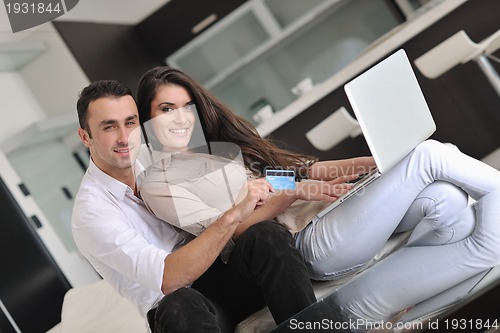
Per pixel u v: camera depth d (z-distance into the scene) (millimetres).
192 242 1767
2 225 4488
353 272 1957
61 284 4496
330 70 6699
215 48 6625
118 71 5828
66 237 4750
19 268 4457
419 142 1921
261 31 6543
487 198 1724
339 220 1892
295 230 1985
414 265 1729
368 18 6520
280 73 6766
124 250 1788
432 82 4516
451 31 4480
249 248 1729
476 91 4473
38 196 4695
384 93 1830
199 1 6449
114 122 1903
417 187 1826
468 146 4539
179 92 2041
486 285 1584
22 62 5352
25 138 4625
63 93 5387
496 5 4391
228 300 1929
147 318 1851
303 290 1684
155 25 6559
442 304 1597
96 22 5875
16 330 4410
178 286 1755
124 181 1980
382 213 1847
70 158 5164
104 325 2602
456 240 1725
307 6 6445
